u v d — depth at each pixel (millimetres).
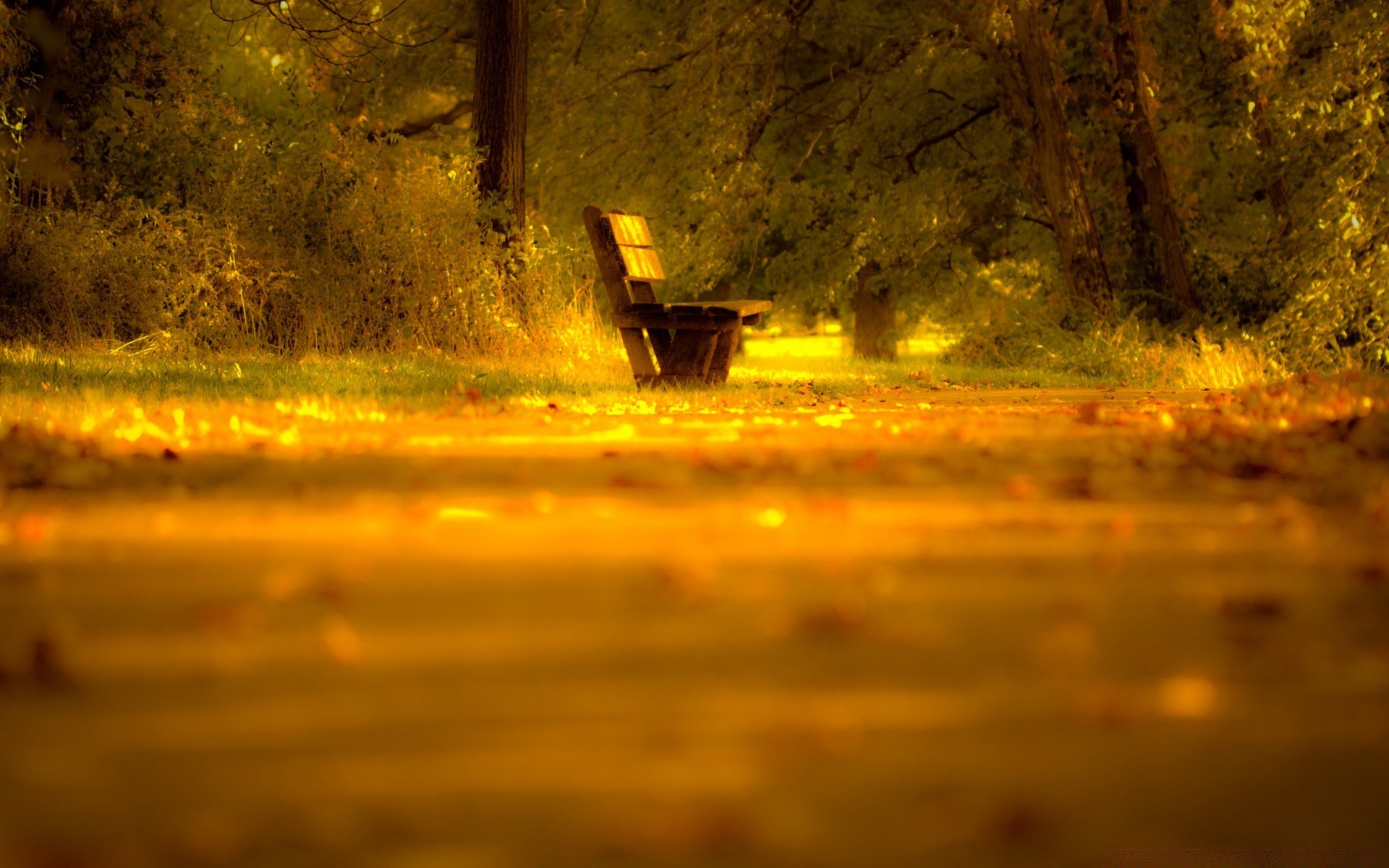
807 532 6500
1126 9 29109
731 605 4965
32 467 8297
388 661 4188
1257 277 29797
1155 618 4805
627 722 3572
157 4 24422
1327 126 25672
